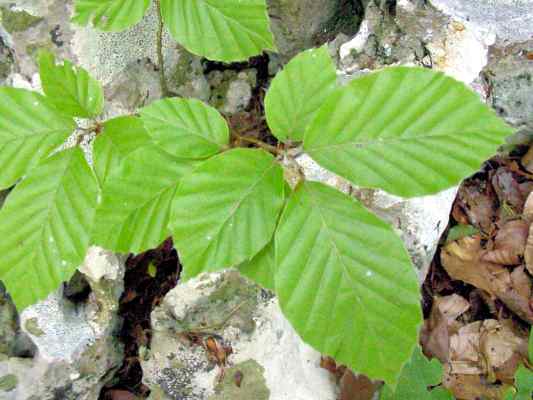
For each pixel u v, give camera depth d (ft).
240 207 0.89
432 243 1.44
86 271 1.49
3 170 1.07
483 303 1.82
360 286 0.87
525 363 1.67
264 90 1.86
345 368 1.48
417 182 0.85
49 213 1.06
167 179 0.99
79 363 1.53
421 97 0.86
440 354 1.69
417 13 1.46
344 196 0.88
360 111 0.87
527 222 1.84
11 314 1.52
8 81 1.47
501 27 1.56
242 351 1.49
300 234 0.87
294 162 0.94
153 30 1.57
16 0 1.41
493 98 1.72
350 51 1.50
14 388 1.48
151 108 0.98
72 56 1.46
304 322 0.87
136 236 1.00
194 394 1.50
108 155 1.10
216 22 1.08
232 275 1.47
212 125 0.99
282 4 1.67
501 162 1.95
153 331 1.56
